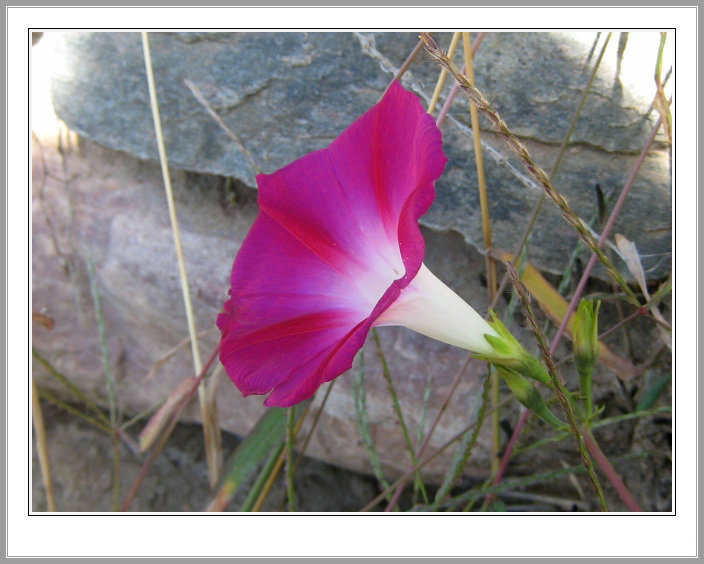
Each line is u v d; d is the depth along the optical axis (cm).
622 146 21
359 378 22
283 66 23
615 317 22
